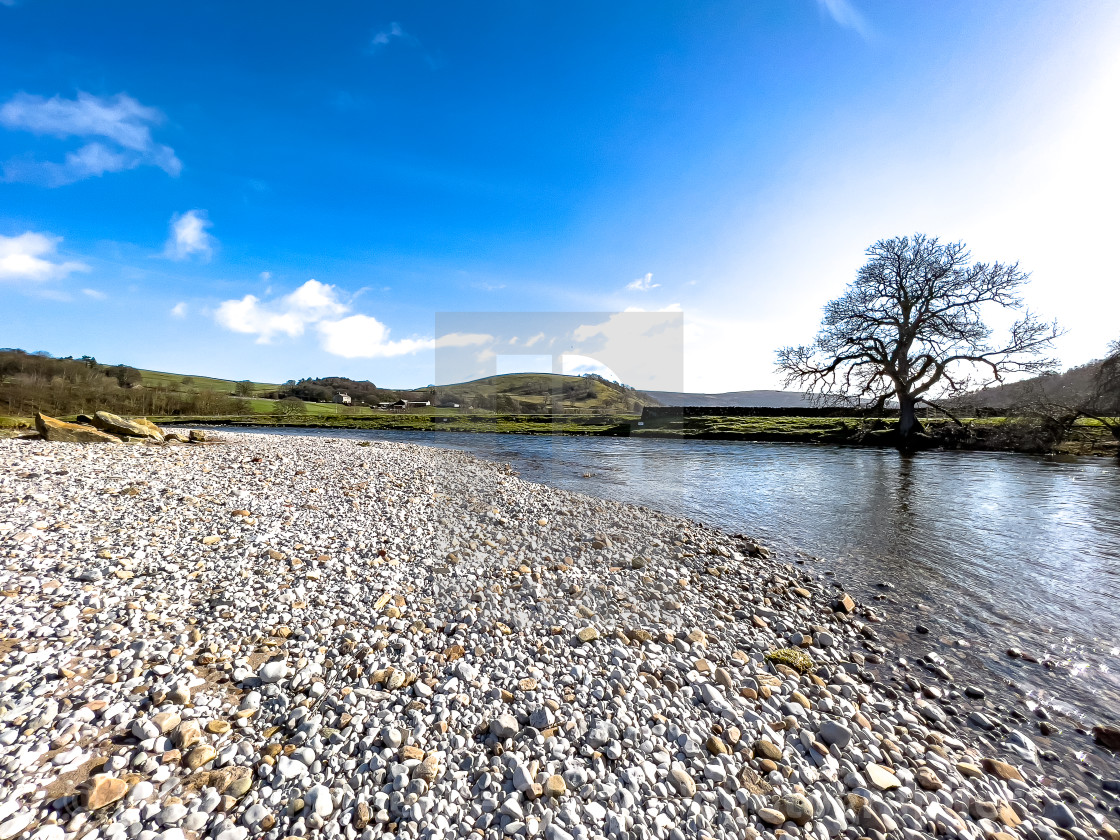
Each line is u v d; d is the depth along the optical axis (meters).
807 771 3.38
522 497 11.89
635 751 3.45
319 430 40.03
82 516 6.84
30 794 2.58
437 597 5.78
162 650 4.09
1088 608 6.41
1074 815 3.13
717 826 2.89
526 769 3.15
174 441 16.45
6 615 4.23
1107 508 12.13
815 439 31.45
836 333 29.88
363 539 7.37
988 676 4.86
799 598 6.68
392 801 2.86
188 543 6.35
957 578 7.49
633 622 5.54
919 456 23.50
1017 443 24.97
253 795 2.82
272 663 3.99
